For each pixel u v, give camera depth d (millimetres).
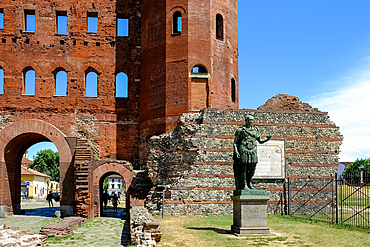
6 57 34938
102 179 35875
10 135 31484
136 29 36688
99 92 35594
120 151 35062
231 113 28141
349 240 16391
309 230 19094
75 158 29625
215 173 26891
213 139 27438
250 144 17750
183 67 30781
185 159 27297
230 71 33062
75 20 36156
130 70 36156
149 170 29016
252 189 17672
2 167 31359
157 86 31922
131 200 26875
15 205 34062
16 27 35281
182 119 28438
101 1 36625
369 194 35188
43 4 35875
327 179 26328
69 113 35031
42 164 100312
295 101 32156
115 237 19844
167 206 25969
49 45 35531
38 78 35125
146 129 32844
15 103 34625
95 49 36062
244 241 15867
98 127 35156
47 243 17906
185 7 31297
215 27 32094
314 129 29156
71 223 22109
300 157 28578
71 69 35562
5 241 15969
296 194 27938
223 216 25500
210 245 15164
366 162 81125
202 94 30891
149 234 15820
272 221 23031
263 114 28625
